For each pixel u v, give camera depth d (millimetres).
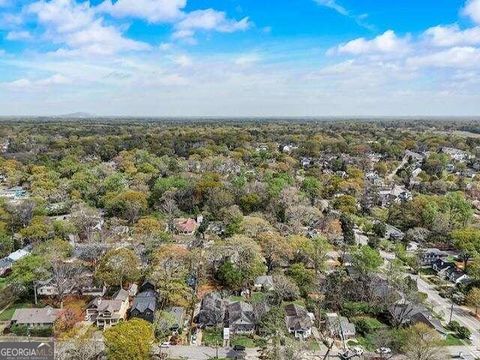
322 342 68750
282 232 110875
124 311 75625
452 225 120375
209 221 126750
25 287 81062
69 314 72438
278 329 67125
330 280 83062
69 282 82625
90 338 63906
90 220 118062
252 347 67062
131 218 129750
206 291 85062
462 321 76562
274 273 88812
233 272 84375
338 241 114125
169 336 68812
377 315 77250
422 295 82688
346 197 143875
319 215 122812
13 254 98000
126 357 56094
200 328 71938
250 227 106375
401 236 120500
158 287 81000
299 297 82688
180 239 112875
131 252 88250
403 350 64375
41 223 110312
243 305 75688
